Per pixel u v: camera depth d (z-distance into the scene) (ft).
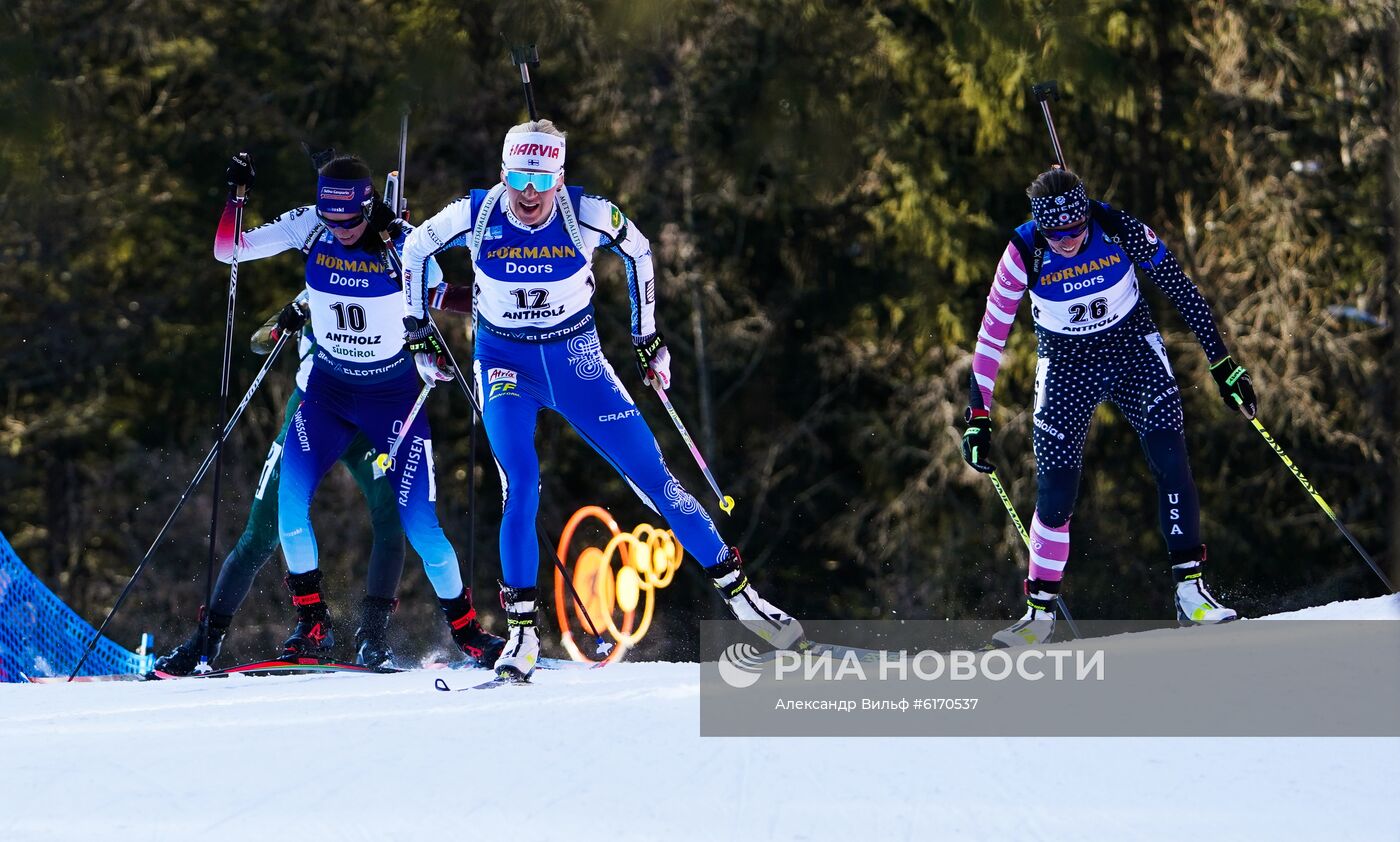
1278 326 189.06
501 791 32.68
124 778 34.86
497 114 195.93
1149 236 55.93
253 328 193.26
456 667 66.85
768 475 202.49
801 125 194.29
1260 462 192.65
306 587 65.92
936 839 28.86
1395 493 190.49
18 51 187.21
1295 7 189.98
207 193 195.62
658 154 198.18
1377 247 192.44
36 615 79.25
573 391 52.85
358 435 68.13
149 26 191.21
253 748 37.58
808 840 28.99
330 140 194.39
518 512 51.31
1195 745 34.91
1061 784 32.22
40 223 190.39
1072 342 57.06
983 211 194.08
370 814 31.32
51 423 190.19
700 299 199.31
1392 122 190.39
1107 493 189.98
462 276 186.91
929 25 199.62
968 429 59.00
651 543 157.89
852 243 204.23
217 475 68.49
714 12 193.98
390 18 195.93
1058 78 185.68
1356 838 28.37
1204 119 192.03
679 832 29.58
